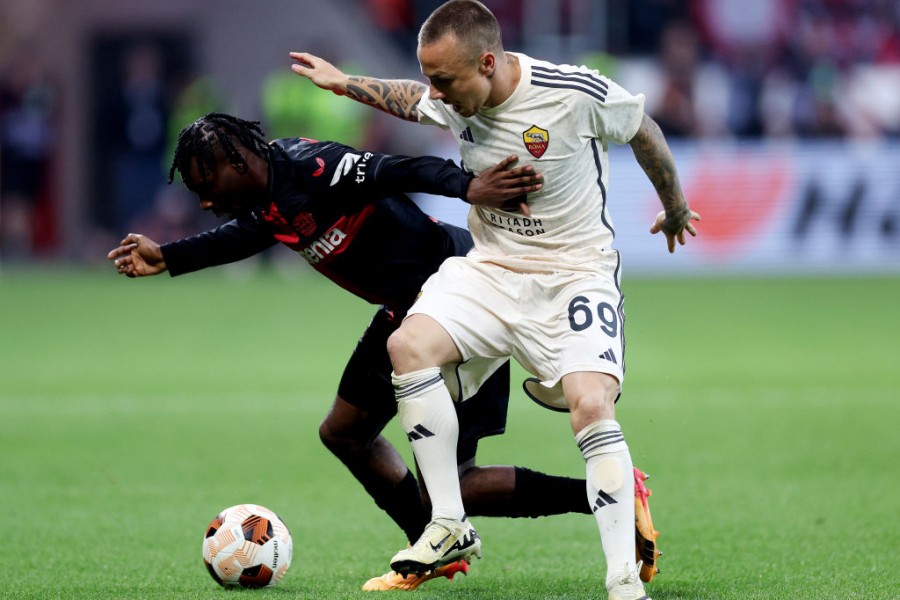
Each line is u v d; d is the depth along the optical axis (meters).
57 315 58.00
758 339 47.91
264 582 16.64
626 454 14.88
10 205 86.25
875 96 80.25
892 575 17.31
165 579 17.36
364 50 87.50
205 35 87.94
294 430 31.64
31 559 18.75
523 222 16.09
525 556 19.39
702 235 77.44
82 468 26.89
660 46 84.31
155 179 84.06
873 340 47.44
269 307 61.09
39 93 86.00
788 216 77.25
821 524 21.09
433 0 88.69
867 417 32.62
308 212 16.42
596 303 15.69
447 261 16.73
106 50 88.62
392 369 16.73
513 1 83.69
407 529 18.09
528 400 37.53
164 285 74.06
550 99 15.36
